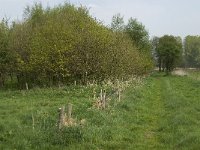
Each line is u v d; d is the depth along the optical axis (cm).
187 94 4172
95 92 3331
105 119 2086
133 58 5769
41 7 6306
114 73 4425
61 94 3488
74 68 4384
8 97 3525
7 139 1669
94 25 4716
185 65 18225
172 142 1777
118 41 4700
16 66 5191
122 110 2578
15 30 5462
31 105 2742
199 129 1972
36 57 4525
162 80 8444
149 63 8444
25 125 1922
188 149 1591
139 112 2695
